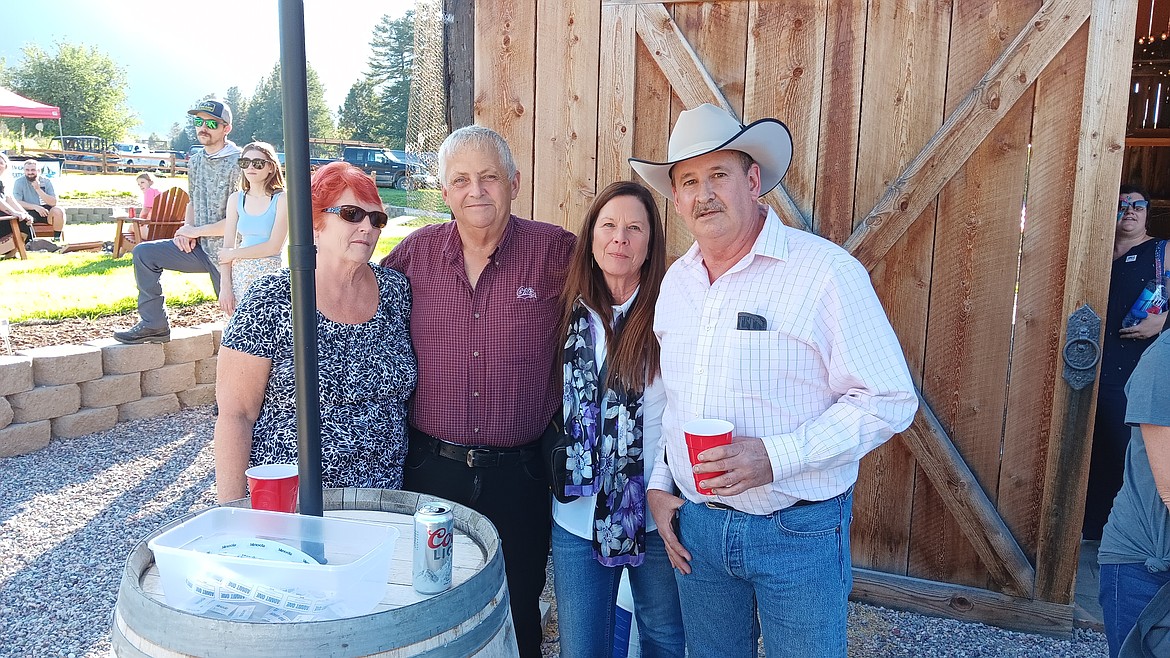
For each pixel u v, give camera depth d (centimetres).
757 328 182
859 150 298
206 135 539
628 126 321
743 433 185
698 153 181
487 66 338
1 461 485
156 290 559
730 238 188
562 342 216
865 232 297
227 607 120
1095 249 272
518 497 224
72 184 1989
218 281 552
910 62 289
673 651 223
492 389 216
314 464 131
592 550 210
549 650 293
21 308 679
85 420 533
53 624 311
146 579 134
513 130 337
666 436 204
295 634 112
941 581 320
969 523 305
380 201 197
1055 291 284
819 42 297
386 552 127
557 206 336
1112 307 369
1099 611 317
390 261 233
